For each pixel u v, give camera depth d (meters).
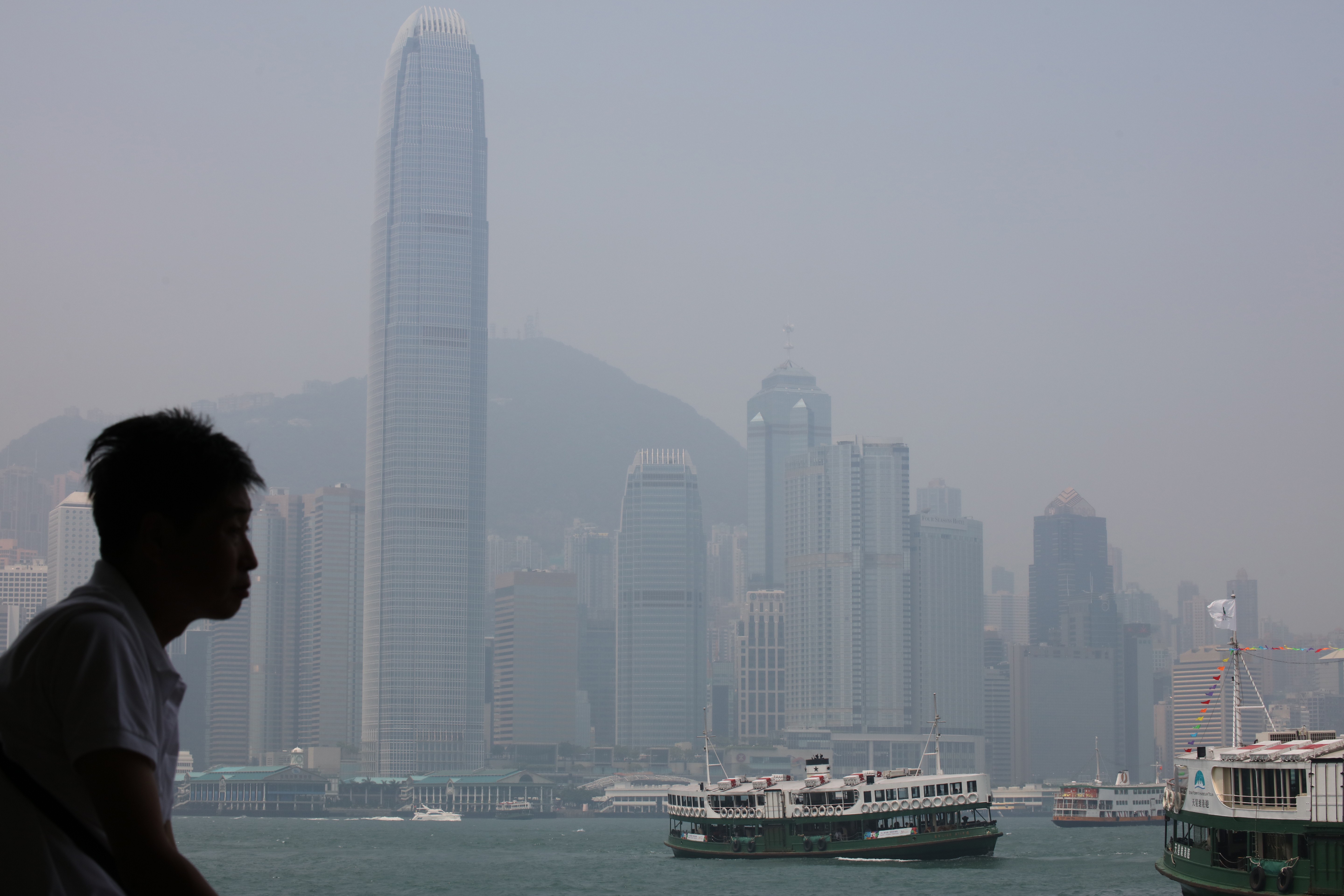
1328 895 83.62
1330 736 100.88
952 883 169.00
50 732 8.36
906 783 180.25
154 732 8.55
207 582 9.15
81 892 8.49
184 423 9.27
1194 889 97.69
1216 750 96.31
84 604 8.64
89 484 9.07
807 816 185.00
